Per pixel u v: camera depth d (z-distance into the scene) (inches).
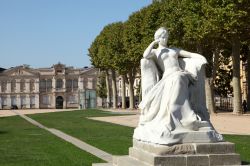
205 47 2030.0
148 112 499.2
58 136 1118.4
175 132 459.5
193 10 1733.5
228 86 2662.4
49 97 5964.6
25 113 2940.5
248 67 2404.0
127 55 2600.9
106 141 972.6
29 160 703.7
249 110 2372.0
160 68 521.3
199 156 447.8
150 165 449.1
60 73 5954.7
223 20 1588.3
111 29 3036.4
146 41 2057.1
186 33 1749.5
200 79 496.7
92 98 4008.4
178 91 475.5
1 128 1438.2
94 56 3452.3
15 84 5930.1
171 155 446.3
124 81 3299.7
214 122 1444.4
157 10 2053.4
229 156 454.3
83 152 791.1
